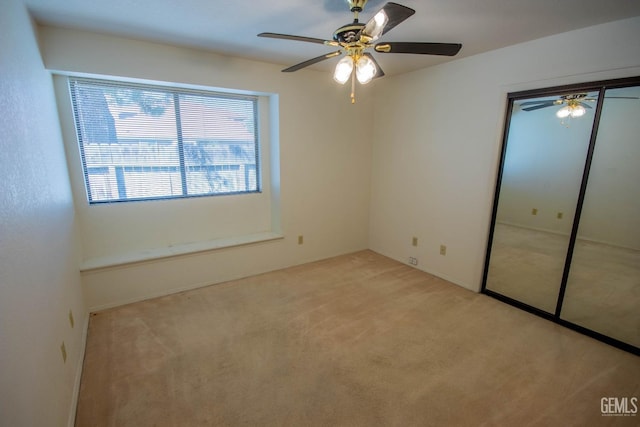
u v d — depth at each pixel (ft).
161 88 9.69
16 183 3.90
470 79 9.72
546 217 8.66
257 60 10.24
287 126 11.43
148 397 5.81
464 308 9.27
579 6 6.12
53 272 5.38
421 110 11.41
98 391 5.94
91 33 7.75
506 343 7.57
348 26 5.09
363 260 13.29
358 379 6.33
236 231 11.97
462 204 10.46
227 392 5.96
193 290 10.31
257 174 12.17
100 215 9.30
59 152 7.49
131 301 9.38
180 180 10.56
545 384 6.23
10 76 4.23
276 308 9.17
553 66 7.87
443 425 5.29
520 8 6.25
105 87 8.87
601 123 7.37
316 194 12.71
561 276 8.49
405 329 8.13
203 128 10.68
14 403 3.08
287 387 6.10
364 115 13.29
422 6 6.17
